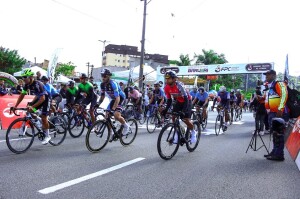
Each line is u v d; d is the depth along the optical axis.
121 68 59.78
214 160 5.51
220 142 7.75
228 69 19.72
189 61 47.53
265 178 4.35
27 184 3.69
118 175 4.25
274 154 5.66
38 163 4.77
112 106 6.27
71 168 4.54
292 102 5.77
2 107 8.19
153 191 3.61
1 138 6.91
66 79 20.88
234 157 5.84
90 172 4.35
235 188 3.84
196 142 6.51
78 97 8.04
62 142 6.79
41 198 3.24
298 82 14.30
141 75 18.78
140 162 5.11
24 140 5.60
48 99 5.90
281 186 3.98
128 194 3.47
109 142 6.69
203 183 4.02
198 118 9.80
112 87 6.07
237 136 9.09
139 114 11.23
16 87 12.88
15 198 3.21
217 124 9.32
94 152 5.82
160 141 5.29
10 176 4.00
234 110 14.80
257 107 9.10
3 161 4.82
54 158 5.17
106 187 3.69
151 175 4.32
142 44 18.88
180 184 3.93
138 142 7.24
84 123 7.96
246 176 4.43
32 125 5.73
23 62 45.59
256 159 5.70
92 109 8.09
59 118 6.50
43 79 8.30
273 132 5.67
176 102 5.91
